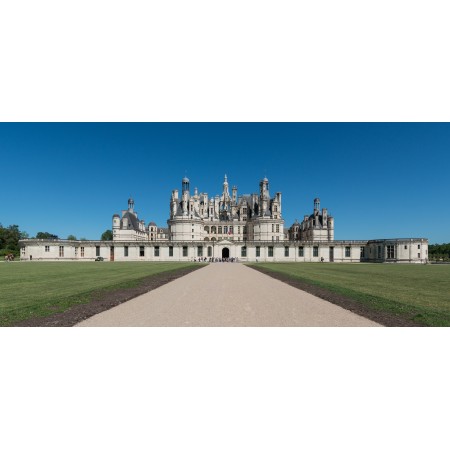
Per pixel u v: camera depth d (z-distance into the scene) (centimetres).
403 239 8088
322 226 11144
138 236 12600
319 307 1537
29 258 9156
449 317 1294
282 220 10981
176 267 4822
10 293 1836
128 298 1762
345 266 5559
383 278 2945
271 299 1762
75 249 9488
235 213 12569
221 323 1245
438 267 5225
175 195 11319
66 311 1399
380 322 1244
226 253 9675
